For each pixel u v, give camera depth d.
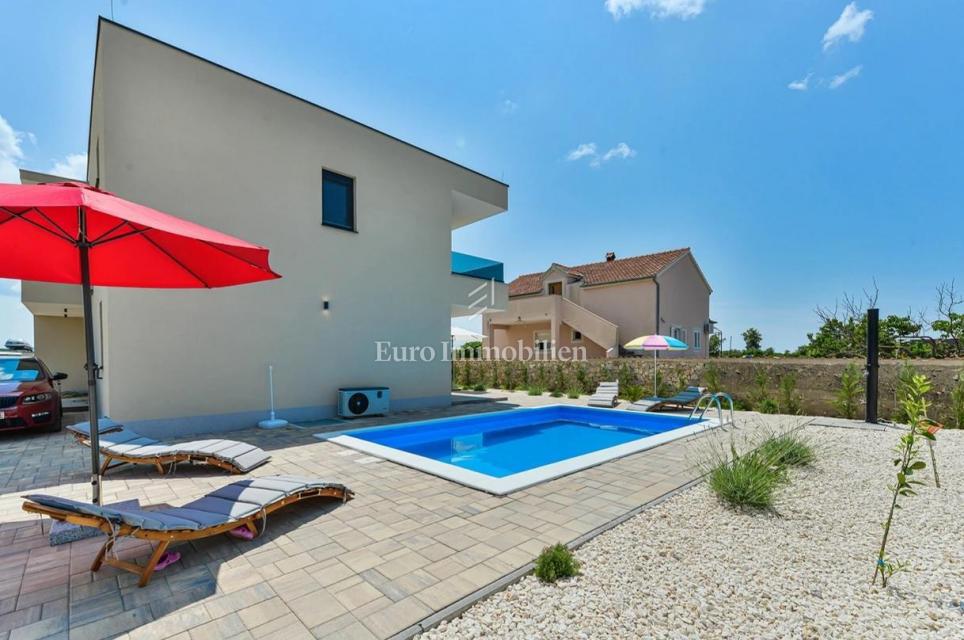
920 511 4.63
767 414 11.66
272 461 6.27
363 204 11.06
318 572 3.05
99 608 2.60
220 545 3.48
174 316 8.12
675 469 5.99
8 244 3.80
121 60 7.74
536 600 2.75
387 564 3.17
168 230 2.98
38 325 15.68
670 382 15.63
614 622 2.55
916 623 2.66
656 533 3.86
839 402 11.22
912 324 19.16
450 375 13.25
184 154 8.34
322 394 10.15
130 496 4.75
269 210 9.38
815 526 4.16
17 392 8.05
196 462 6.15
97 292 9.70
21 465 6.09
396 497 4.71
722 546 3.64
